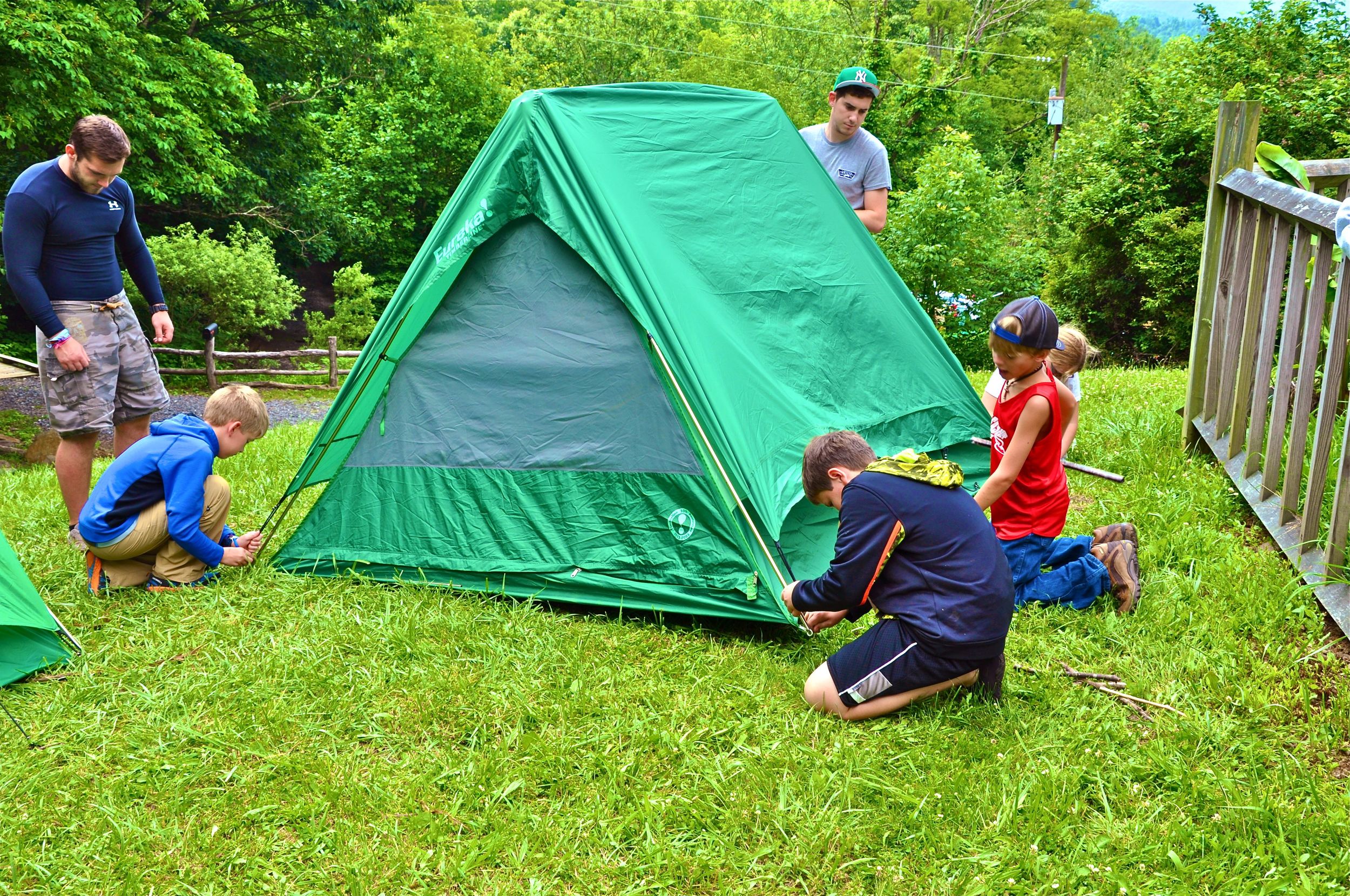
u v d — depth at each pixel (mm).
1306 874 2203
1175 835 2332
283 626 3490
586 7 43562
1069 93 49594
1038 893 2180
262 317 19172
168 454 3650
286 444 6777
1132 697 2977
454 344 3953
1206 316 5016
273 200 23125
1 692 3045
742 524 3490
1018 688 3027
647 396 3717
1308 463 4328
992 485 3502
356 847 2365
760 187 4488
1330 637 3291
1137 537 3775
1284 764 2578
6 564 3150
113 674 3156
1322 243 3709
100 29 14305
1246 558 3850
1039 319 3334
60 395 4152
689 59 44375
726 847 2346
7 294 19078
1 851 2320
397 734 2844
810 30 43406
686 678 3143
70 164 4035
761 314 4125
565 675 3146
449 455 3900
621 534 3699
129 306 4398
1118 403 6391
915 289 15797
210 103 17547
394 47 29297
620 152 4082
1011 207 17922
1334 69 14195
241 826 2447
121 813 2467
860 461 3027
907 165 26484
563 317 3865
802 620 3379
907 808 2475
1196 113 14258
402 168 30438
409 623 3414
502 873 2291
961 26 46969
